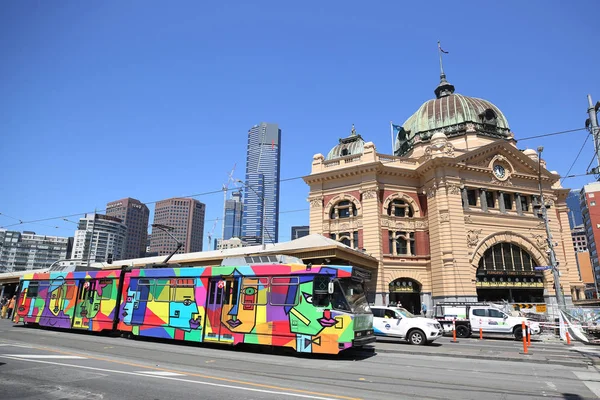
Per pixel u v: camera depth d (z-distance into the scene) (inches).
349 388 384.8
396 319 841.5
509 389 401.1
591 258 4630.9
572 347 818.8
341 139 2043.6
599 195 4259.4
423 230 1588.3
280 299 619.5
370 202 1557.6
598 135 900.0
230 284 666.2
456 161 1529.3
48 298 944.9
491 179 1605.6
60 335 817.5
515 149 1649.9
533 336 1030.4
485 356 637.3
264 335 616.4
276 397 333.1
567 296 1542.8
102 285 840.9
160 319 721.6
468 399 355.9
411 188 1636.3
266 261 679.1
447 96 1968.5
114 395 332.2
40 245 3971.5
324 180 1681.8
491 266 1514.5
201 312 678.5
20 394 330.6
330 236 1617.9
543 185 1696.6
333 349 570.6
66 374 412.2
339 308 588.4
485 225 1529.3
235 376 426.9
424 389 391.2
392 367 525.3
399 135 2037.4
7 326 1018.1
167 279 738.8
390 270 1513.3
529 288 1523.1
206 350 643.5
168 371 444.5
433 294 1477.6
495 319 1035.3
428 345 814.5
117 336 821.2
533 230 1603.1
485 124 1808.6
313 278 605.6
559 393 386.6
